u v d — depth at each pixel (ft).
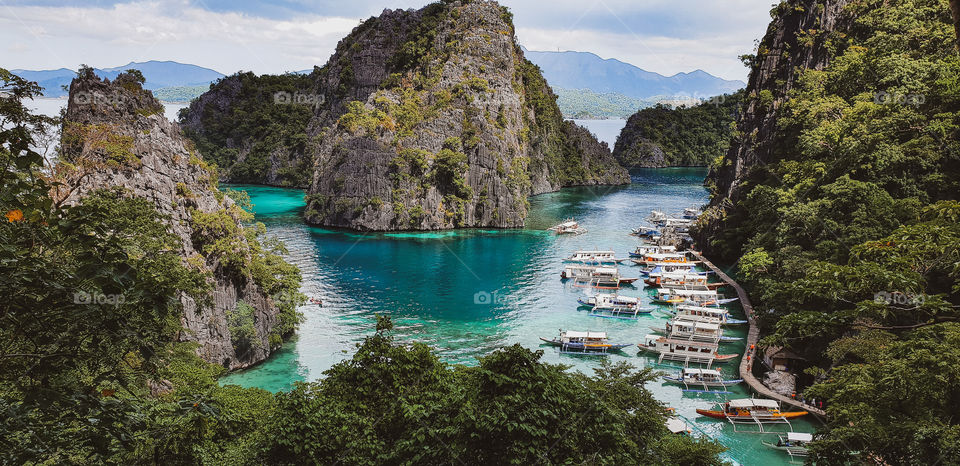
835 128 304.30
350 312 283.38
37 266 45.85
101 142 189.67
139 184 188.03
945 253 73.92
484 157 539.29
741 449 171.73
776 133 373.61
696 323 246.68
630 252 417.90
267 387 203.00
